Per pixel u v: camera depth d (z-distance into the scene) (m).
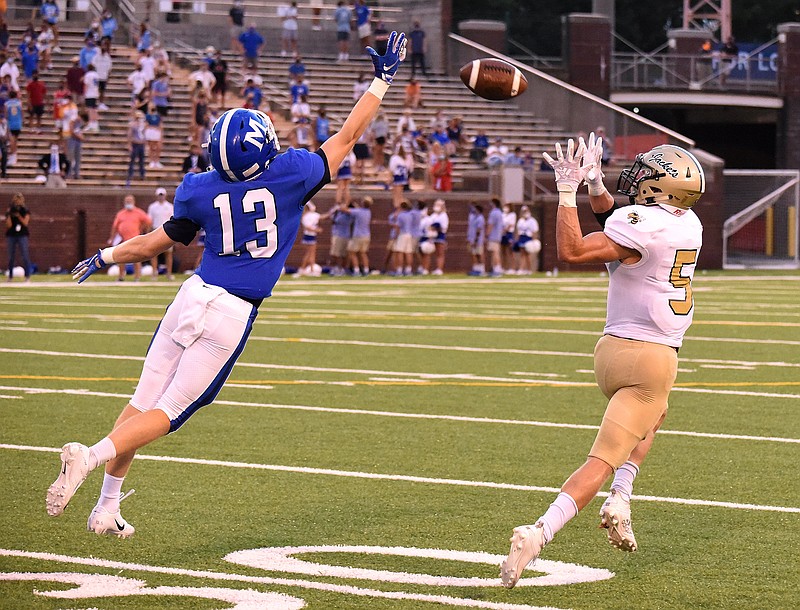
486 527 20.22
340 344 47.94
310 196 17.70
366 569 17.77
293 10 126.50
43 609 15.80
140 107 107.88
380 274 102.75
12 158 102.38
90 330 52.56
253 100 112.12
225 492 22.67
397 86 125.56
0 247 96.38
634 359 17.23
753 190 119.19
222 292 17.23
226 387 36.25
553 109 122.94
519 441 27.98
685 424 30.45
